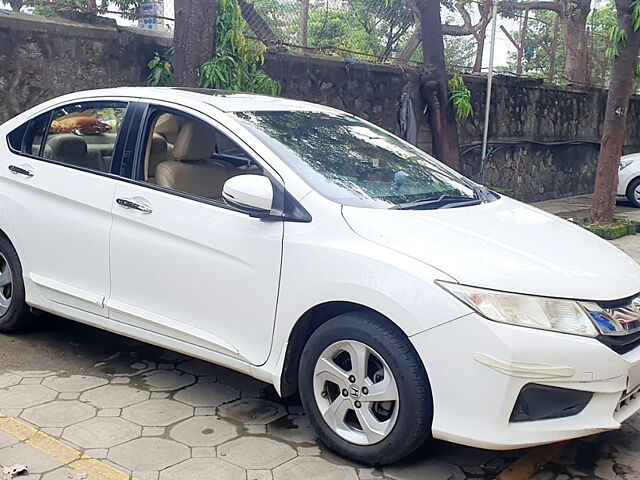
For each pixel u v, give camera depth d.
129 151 4.14
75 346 4.79
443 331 3.02
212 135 4.15
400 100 10.33
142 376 4.34
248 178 3.58
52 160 4.48
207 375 4.40
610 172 10.38
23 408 3.80
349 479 3.24
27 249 4.52
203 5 7.12
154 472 3.22
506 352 2.94
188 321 3.81
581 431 3.04
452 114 10.67
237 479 3.19
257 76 7.89
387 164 4.18
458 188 4.29
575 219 11.24
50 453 3.34
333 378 3.39
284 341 3.47
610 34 10.12
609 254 3.66
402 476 3.29
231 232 3.61
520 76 13.12
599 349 3.01
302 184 3.55
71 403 3.90
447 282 3.05
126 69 7.59
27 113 4.73
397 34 12.84
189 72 7.18
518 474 3.36
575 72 15.18
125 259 4.01
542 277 3.13
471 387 3.00
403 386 3.14
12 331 4.87
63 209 4.30
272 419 3.83
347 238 3.32
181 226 3.78
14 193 4.58
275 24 10.10
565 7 15.01
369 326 3.22
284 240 3.45
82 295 4.23
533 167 13.69
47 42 6.92
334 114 4.68
